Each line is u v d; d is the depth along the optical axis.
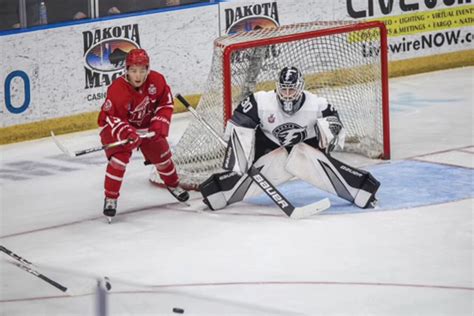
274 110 16.91
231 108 18.75
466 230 15.76
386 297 12.95
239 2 26.05
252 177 16.91
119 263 14.98
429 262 14.31
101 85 24.55
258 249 15.27
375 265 14.27
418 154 20.78
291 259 14.70
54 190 19.66
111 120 16.92
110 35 24.41
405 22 28.34
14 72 23.31
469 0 29.23
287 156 17.27
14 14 23.20
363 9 27.78
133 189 19.33
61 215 17.89
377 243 15.29
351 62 20.70
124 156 17.02
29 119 23.69
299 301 12.91
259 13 26.41
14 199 19.12
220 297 13.16
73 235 16.64
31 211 18.27
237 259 14.84
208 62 25.86
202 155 19.30
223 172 17.36
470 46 29.45
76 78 24.12
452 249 14.87
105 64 24.48
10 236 16.80
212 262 14.77
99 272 14.55
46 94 23.80
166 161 17.59
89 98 24.41
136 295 13.00
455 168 19.53
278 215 17.03
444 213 16.70
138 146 17.09
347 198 17.31
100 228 16.94
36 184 20.16
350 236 15.69
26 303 13.35
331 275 13.92
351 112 20.92
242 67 19.64
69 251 15.75
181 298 12.94
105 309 9.46
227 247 15.45
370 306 12.63
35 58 23.52
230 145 16.83
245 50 19.58
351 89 20.81
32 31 23.36
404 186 18.42
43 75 23.67
